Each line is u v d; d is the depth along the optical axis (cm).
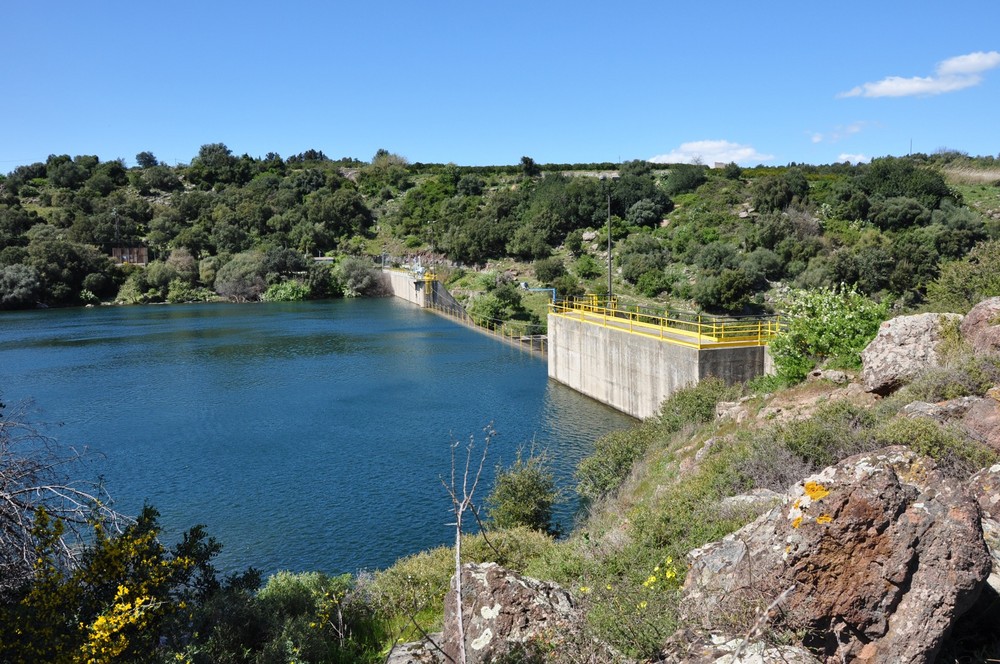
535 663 720
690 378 2978
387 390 4244
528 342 6166
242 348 5944
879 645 593
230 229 12150
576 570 1186
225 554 1984
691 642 658
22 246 10794
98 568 905
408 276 10462
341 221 13050
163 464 2809
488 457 2852
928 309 2347
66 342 6319
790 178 8775
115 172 15888
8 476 934
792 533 658
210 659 886
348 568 1889
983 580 583
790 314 2484
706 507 1226
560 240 9819
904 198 7650
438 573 1449
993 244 2445
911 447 1117
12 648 761
